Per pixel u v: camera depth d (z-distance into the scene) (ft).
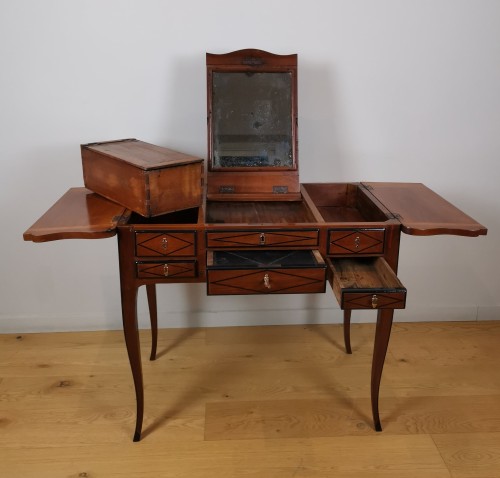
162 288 7.82
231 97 6.27
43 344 7.53
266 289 5.28
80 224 5.20
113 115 6.91
